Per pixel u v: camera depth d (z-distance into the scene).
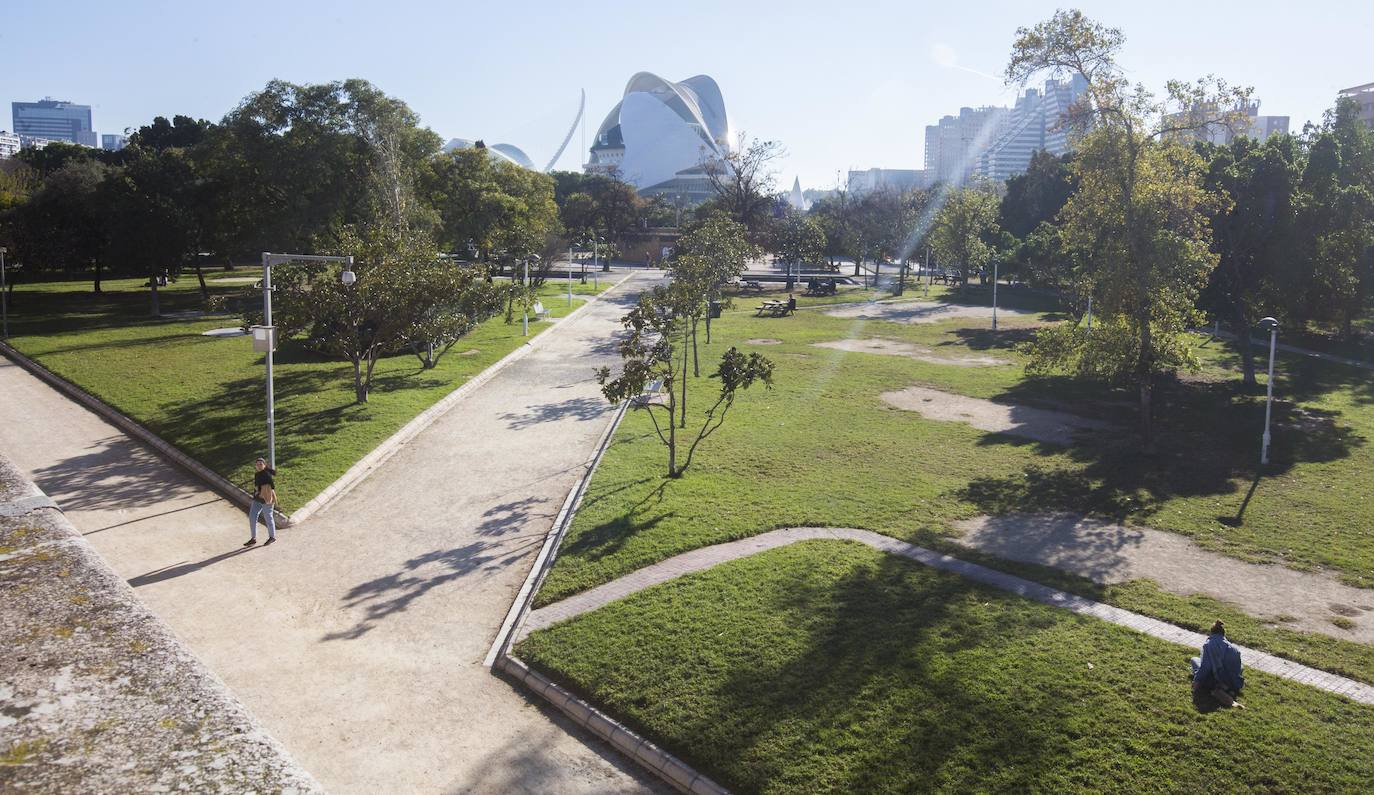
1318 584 15.63
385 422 26.11
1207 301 33.62
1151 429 25.88
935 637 13.09
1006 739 10.56
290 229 49.88
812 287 75.94
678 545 16.86
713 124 184.00
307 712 11.70
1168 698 11.48
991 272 76.62
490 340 43.12
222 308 32.75
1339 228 33.81
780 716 11.12
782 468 22.45
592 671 12.34
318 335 29.52
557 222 77.25
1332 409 29.83
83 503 19.86
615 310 59.19
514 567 16.52
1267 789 9.66
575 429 26.72
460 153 65.31
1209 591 15.28
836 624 13.49
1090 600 14.80
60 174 56.47
